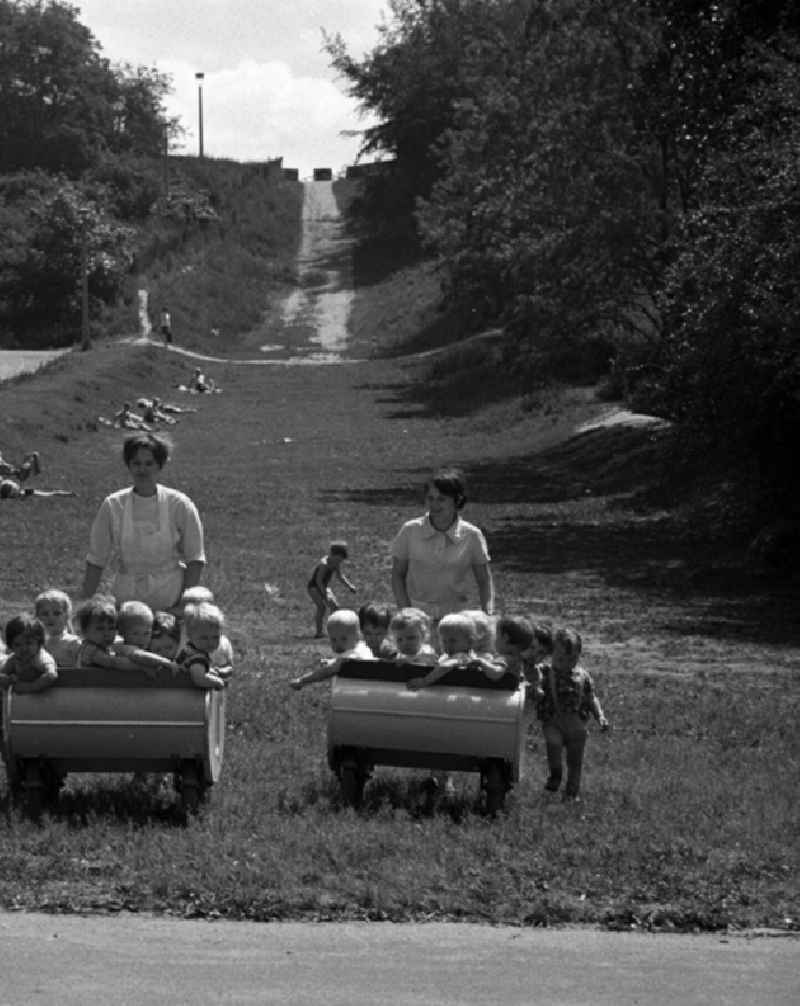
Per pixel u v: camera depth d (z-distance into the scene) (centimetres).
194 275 13725
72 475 5497
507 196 5716
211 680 1170
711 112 4553
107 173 16275
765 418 3519
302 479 5569
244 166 19100
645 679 2127
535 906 948
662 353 4216
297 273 14812
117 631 1211
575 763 1317
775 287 3319
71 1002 743
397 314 12538
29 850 1052
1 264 12762
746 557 3453
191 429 7712
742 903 980
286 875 988
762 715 1858
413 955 843
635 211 5225
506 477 5666
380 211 16125
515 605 2891
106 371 8956
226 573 3197
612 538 3950
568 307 5503
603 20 5300
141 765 1184
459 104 6850
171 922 905
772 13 4197
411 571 1365
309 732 1605
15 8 18475
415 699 1226
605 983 800
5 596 2734
